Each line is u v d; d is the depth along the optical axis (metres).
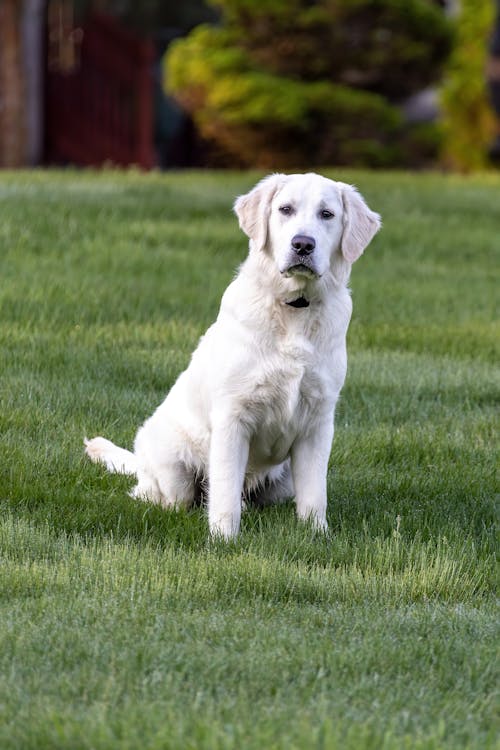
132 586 7.26
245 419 8.68
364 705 5.96
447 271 18.95
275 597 7.44
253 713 5.77
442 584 7.68
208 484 9.53
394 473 10.20
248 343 8.52
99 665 6.27
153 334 14.05
